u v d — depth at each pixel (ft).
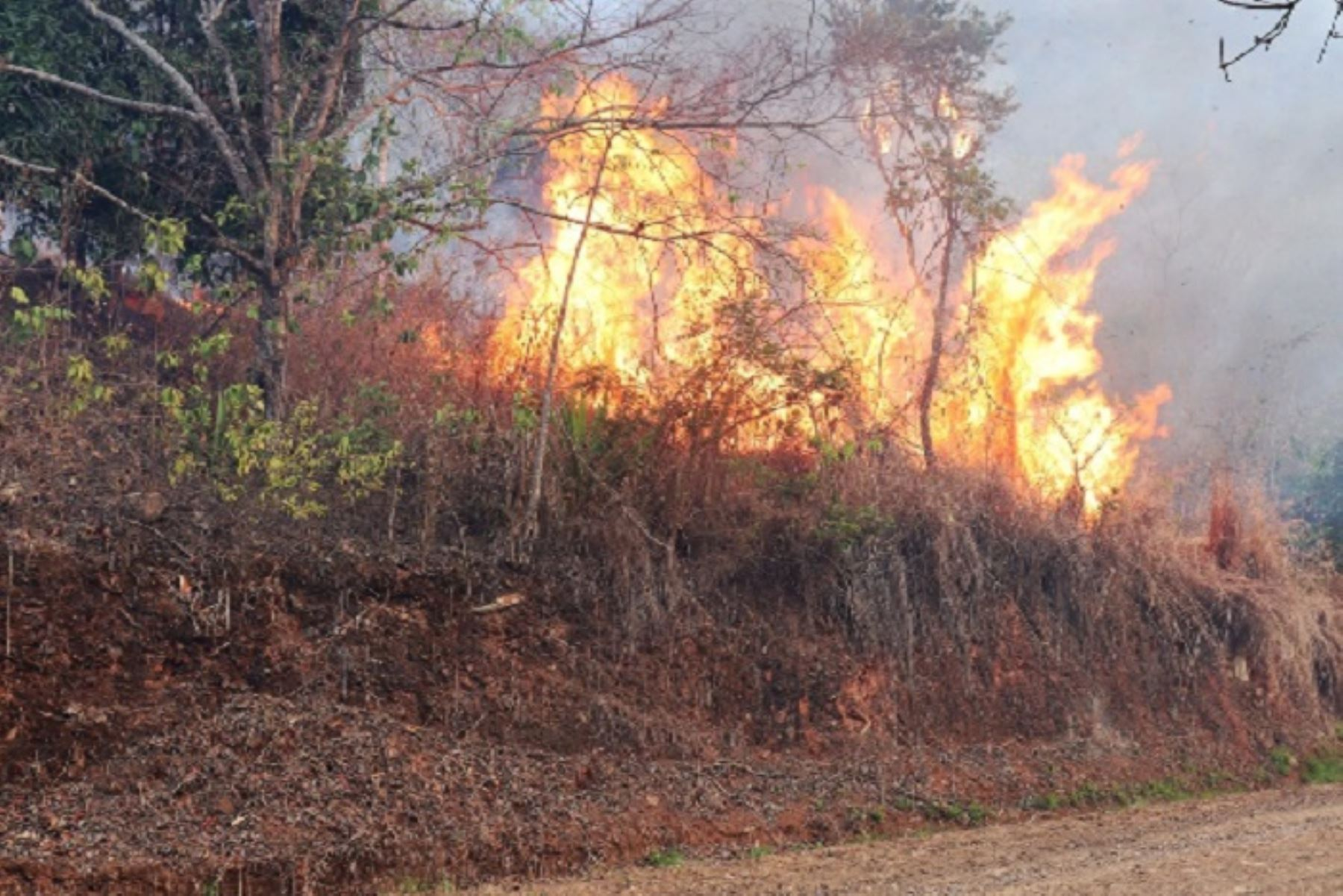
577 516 46.68
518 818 38.14
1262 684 62.59
